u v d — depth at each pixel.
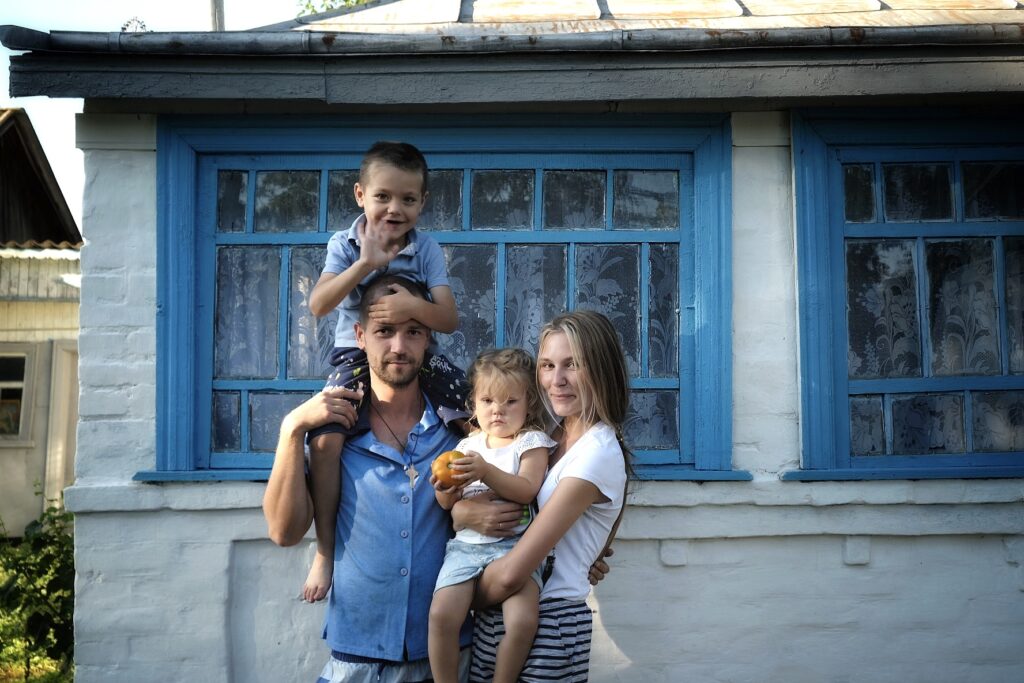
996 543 3.80
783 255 3.82
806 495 3.73
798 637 3.76
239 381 3.80
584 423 2.84
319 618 3.74
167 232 3.74
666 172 3.87
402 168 3.00
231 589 3.71
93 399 3.71
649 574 3.76
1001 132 3.84
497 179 3.87
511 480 2.67
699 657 3.76
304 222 3.84
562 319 2.87
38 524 6.04
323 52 3.51
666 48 3.53
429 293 3.09
